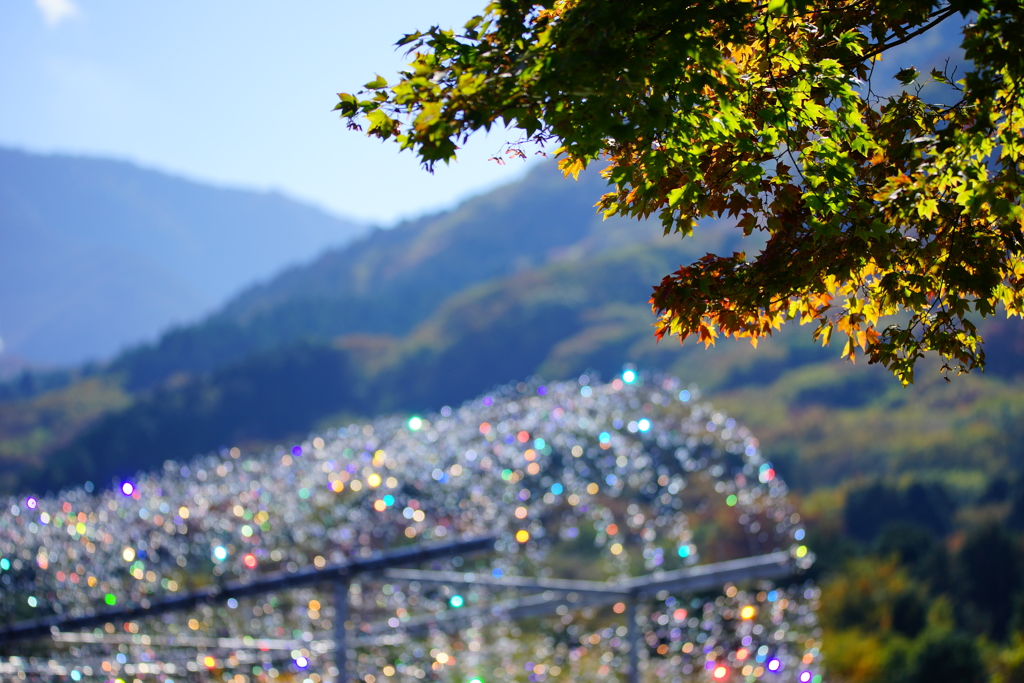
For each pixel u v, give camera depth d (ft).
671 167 11.73
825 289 12.15
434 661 33.86
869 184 11.87
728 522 56.85
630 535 56.13
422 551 28.30
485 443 37.52
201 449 204.95
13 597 25.89
